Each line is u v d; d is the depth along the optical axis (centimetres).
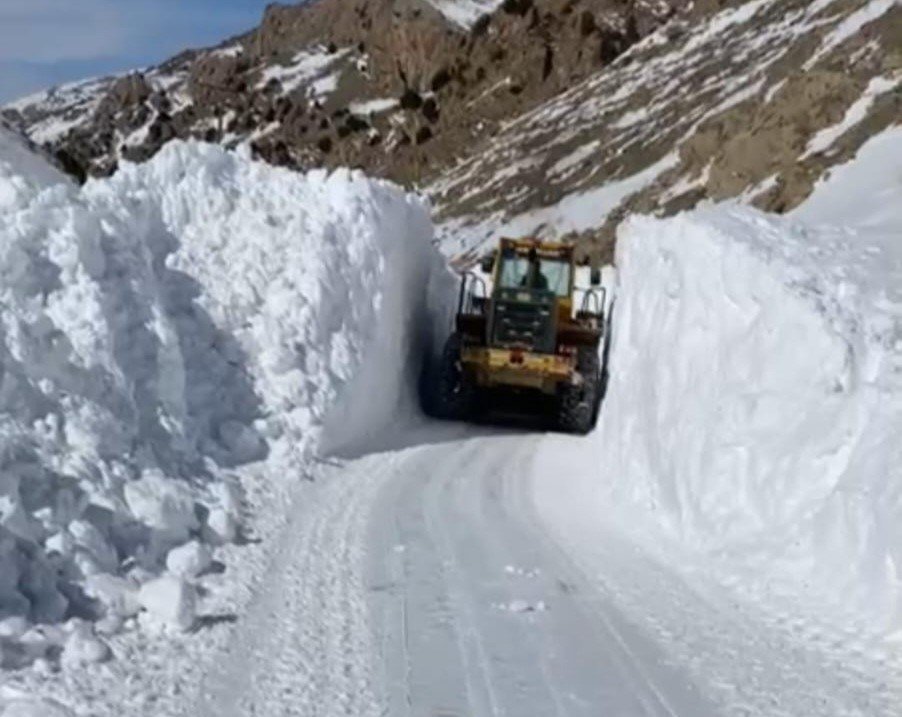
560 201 5588
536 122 7012
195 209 1221
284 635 638
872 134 3766
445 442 1369
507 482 1140
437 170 8231
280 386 1112
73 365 828
